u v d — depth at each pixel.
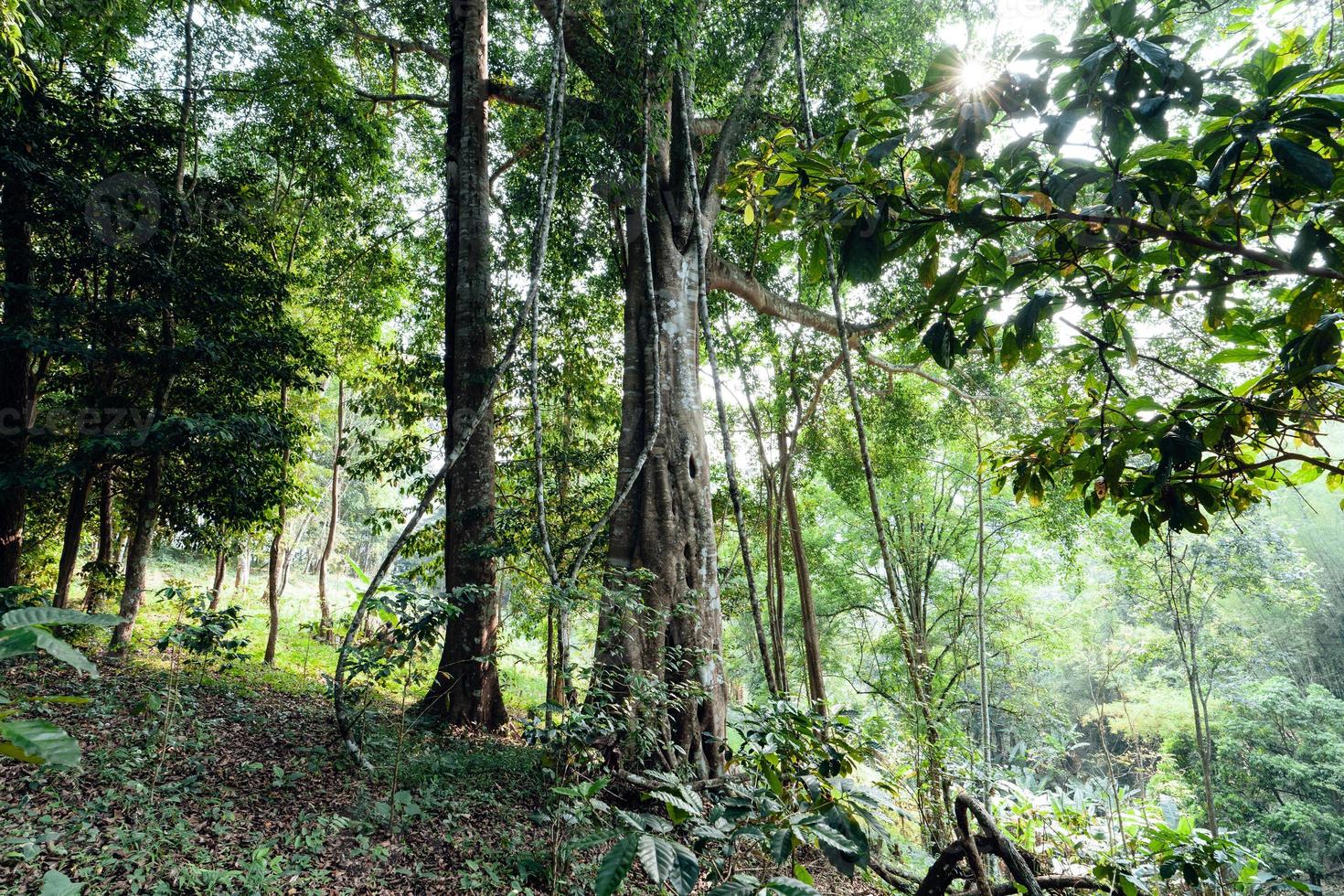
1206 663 18.83
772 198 2.06
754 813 1.76
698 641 7.31
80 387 9.37
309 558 34.66
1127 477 2.14
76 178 8.36
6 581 8.50
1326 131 1.33
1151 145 1.56
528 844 4.88
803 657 18.14
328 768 5.70
